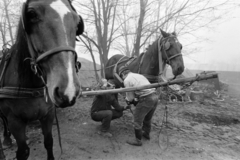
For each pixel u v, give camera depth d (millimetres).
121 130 3766
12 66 1841
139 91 2924
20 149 1923
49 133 2180
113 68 4648
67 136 3414
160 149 3053
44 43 1237
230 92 9461
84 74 8656
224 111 5375
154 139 3406
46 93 1573
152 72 3756
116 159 2732
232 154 2971
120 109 3652
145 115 3025
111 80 4422
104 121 3416
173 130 3865
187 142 3332
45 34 1227
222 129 4047
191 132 3799
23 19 1248
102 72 7363
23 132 1943
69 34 1268
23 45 1616
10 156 2680
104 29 7219
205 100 6832
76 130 3701
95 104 3439
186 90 6742
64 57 1176
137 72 4051
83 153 2863
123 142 3258
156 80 3811
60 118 4316
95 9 6879
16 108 1798
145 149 3041
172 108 5504
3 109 1894
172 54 3488
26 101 1788
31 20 1266
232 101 7066
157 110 5254
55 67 1179
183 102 6102
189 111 5215
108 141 3281
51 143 2242
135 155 2855
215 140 3455
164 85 2689
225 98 7672
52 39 1217
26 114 1848
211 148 3143
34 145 3021
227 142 3389
